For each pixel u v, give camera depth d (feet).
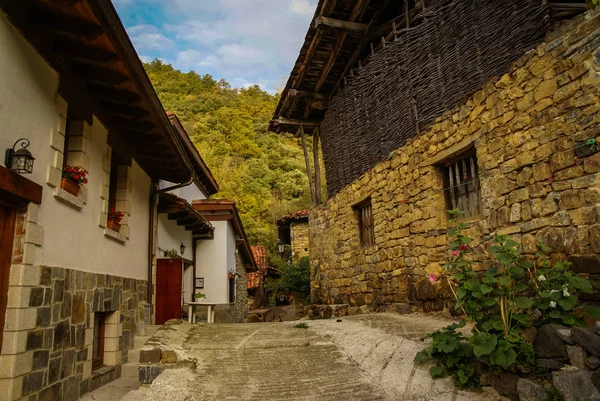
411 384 11.84
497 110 16.65
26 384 10.94
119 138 18.75
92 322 15.25
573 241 13.00
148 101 15.35
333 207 32.99
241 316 50.21
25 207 11.46
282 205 91.15
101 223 16.46
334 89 33.22
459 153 19.57
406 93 23.68
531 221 14.78
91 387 14.98
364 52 30.17
